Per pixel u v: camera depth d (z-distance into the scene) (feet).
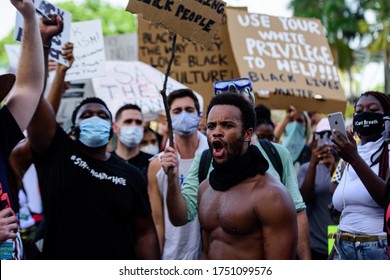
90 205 15.99
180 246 17.85
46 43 15.93
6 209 12.94
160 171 18.25
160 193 18.34
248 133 12.89
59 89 18.89
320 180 20.79
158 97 25.13
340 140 14.61
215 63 24.68
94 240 15.89
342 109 24.48
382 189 14.51
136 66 25.66
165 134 25.34
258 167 12.68
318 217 20.67
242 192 12.60
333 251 16.02
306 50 24.86
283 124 24.02
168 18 15.70
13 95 13.67
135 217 16.66
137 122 22.25
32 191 23.86
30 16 13.93
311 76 24.52
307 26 25.27
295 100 24.09
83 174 16.12
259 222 12.42
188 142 18.79
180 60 24.94
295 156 25.46
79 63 22.91
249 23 24.49
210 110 12.98
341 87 24.72
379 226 15.06
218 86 16.33
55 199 16.01
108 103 25.29
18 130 13.51
